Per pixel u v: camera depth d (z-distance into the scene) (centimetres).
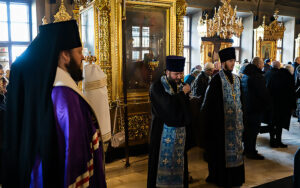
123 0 311
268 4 1117
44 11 788
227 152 279
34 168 107
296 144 451
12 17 788
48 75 107
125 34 325
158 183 238
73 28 120
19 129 110
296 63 704
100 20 334
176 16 387
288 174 320
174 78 238
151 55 374
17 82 112
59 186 105
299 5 1205
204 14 962
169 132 236
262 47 1084
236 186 283
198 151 395
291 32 1229
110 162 338
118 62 348
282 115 426
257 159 374
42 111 105
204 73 401
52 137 104
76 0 410
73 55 121
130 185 290
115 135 308
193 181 301
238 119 283
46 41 113
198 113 314
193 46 1018
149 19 371
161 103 229
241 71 391
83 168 109
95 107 248
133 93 363
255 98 362
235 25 927
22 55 116
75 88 115
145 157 360
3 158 111
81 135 109
